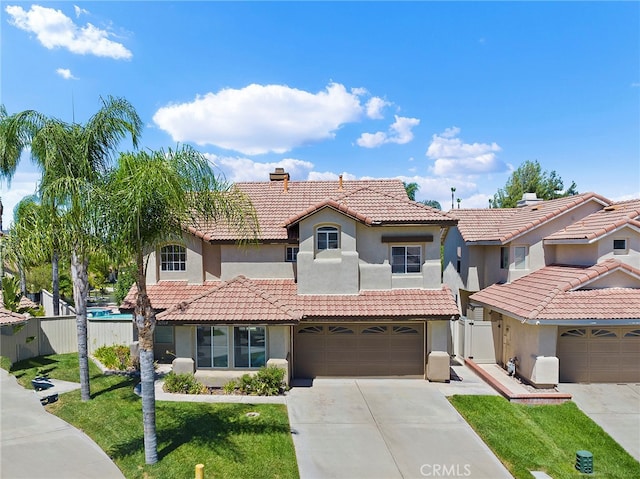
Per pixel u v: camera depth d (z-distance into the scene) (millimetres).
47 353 20891
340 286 18672
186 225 13422
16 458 10484
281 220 20719
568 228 21250
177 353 16812
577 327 17047
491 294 21328
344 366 18359
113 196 10367
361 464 11117
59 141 12797
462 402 15328
